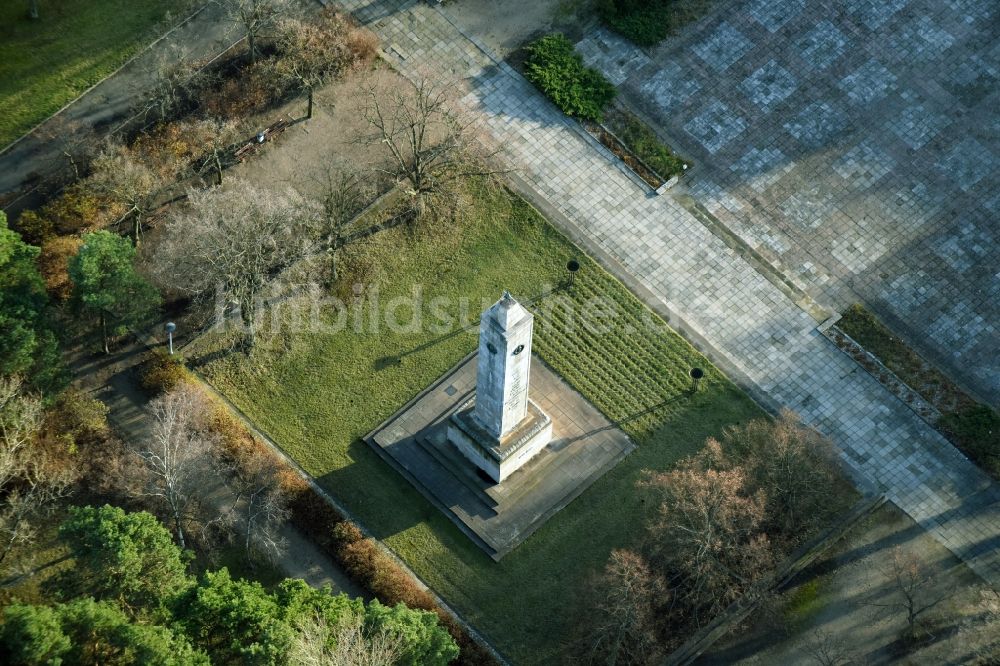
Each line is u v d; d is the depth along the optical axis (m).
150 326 134.50
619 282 139.00
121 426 129.12
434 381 133.00
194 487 125.69
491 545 124.25
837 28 153.88
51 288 133.50
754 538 123.12
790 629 121.00
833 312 138.38
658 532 121.44
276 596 110.81
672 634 119.88
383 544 124.62
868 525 126.69
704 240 142.00
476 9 155.00
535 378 133.50
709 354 135.62
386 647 105.62
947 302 139.25
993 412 132.75
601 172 145.50
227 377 132.62
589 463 128.88
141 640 101.94
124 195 133.25
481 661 117.50
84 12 152.38
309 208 135.38
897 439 131.38
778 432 122.25
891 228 143.00
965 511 127.75
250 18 144.88
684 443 130.38
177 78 145.25
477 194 143.38
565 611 121.44
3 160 143.75
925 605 121.81
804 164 146.38
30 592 118.62
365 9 154.50
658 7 154.62
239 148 145.00
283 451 129.25
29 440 121.81
